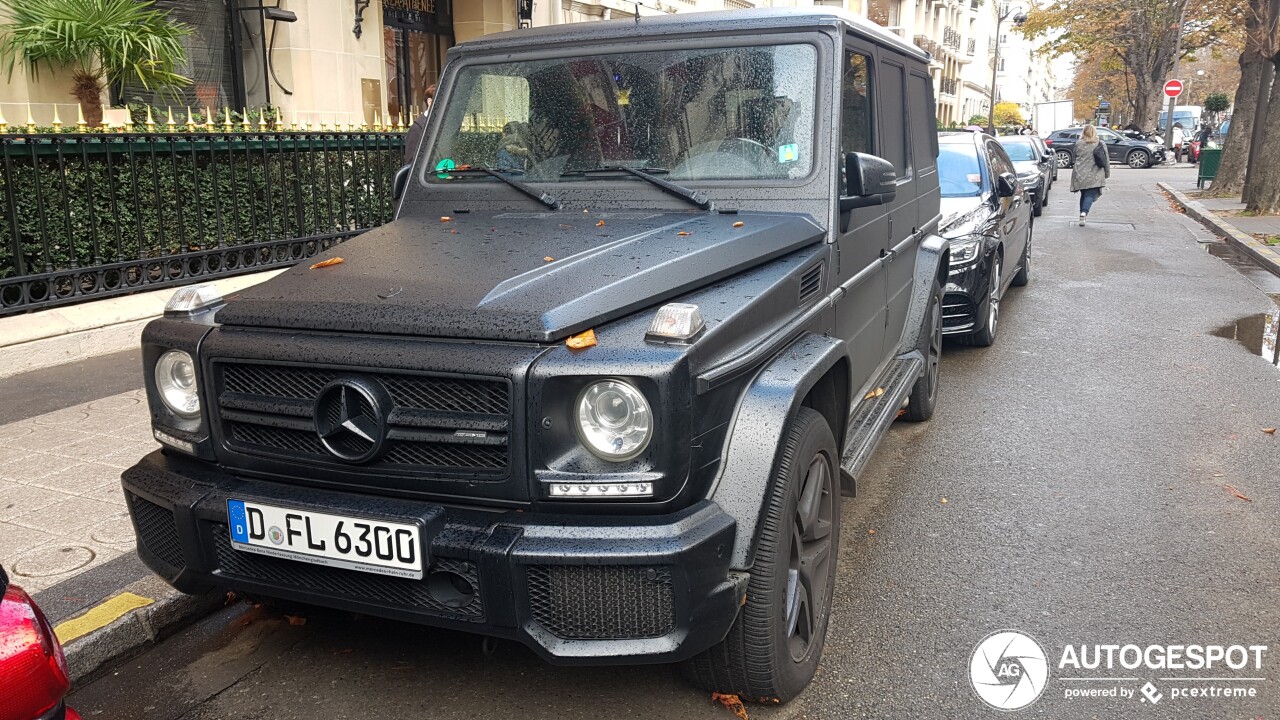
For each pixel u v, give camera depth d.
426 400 2.44
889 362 4.95
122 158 7.08
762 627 2.66
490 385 2.37
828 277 3.44
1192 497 4.68
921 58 5.49
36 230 6.60
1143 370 7.19
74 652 3.06
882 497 4.71
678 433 2.33
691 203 3.50
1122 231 16.73
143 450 4.84
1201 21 44.91
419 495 2.49
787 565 2.73
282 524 2.54
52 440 4.98
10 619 1.79
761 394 2.64
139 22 8.88
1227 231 15.32
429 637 3.36
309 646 3.32
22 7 8.30
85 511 4.09
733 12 3.81
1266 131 17.64
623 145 3.71
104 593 3.40
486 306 2.49
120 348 6.85
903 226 4.91
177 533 2.75
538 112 3.86
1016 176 10.54
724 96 3.63
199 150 7.62
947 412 6.16
